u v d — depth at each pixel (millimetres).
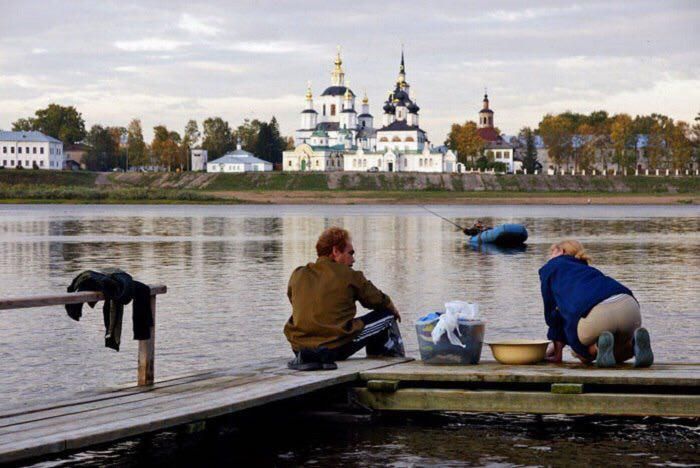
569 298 20844
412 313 38875
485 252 76188
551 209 196500
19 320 35281
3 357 28281
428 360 21594
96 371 26344
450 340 21250
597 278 20875
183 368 26703
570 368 20859
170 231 105125
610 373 19922
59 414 17609
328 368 21016
